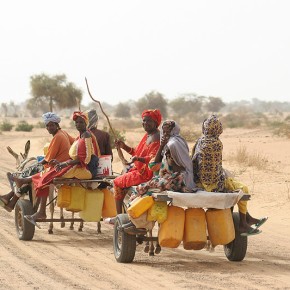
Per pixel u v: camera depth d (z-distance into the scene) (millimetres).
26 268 15016
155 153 15914
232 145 61656
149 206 14930
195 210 15289
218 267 15430
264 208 25125
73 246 18141
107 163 18797
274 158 45375
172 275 14469
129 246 15602
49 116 18844
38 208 19891
